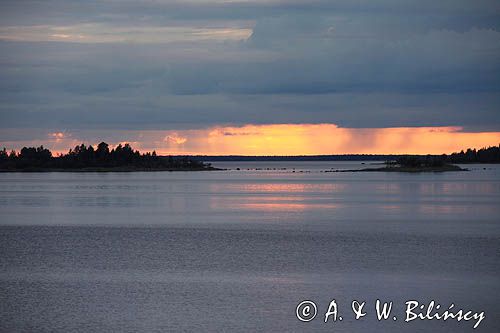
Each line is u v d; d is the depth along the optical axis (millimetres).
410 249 101750
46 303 67000
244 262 89750
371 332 58531
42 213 176250
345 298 68688
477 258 92312
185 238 118125
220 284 75188
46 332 58000
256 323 60500
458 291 71188
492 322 61125
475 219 153375
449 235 120750
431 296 69125
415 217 159375
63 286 74500
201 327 59188
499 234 122250
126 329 58656
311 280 77062
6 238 119125
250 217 162875
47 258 94250
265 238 117438
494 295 69500
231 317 62094
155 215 169500
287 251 100062
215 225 142750
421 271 82188
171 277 79250
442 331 59000
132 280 77562
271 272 82188
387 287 73250
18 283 76250
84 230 132750
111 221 152875
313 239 115438
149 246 106875
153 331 58125
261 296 69625
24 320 61312
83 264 88812
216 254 97312
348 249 102000
